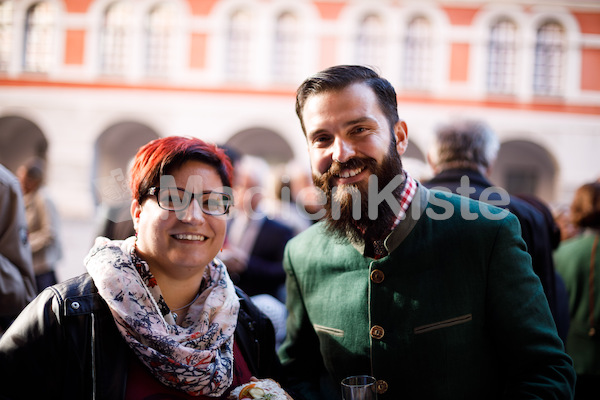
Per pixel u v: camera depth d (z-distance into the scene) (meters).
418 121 18.98
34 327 1.42
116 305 1.42
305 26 18.95
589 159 19.08
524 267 1.56
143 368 1.46
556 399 1.38
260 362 1.81
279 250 3.62
